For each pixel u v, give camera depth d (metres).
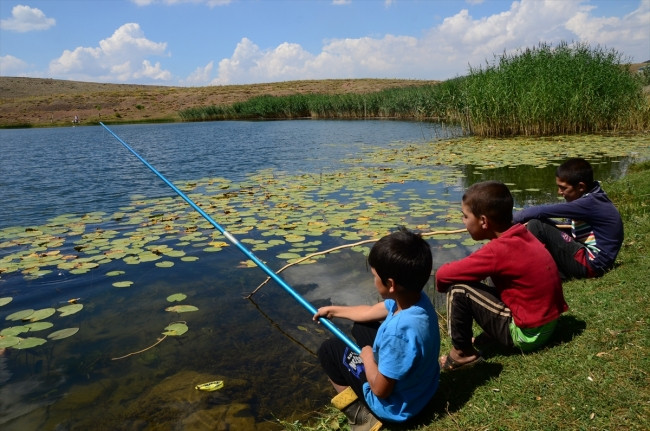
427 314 1.99
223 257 4.80
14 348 3.15
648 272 3.18
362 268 4.35
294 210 6.50
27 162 12.45
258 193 7.78
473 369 2.45
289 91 48.88
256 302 3.78
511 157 10.12
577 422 1.89
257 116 35.69
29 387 2.75
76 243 5.34
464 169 9.20
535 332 2.35
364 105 30.05
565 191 3.33
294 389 2.70
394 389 2.01
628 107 13.61
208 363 2.96
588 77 13.32
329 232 5.39
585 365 2.23
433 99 21.39
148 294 3.97
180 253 4.88
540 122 13.66
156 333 3.33
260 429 2.38
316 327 3.39
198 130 24.25
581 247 3.29
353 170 9.78
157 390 2.70
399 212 6.12
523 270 2.30
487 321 2.41
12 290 4.11
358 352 2.21
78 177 9.97
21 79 73.06
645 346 2.29
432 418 2.12
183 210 6.80
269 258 4.69
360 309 2.52
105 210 6.96
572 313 2.78
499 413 2.04
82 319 3.55
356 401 2.20
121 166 11.49
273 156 12.71
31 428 2.41
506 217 2.36
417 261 1.90
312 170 10.05
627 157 9.44
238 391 2.69
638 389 2.00
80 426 2.42
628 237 4.07
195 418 2.46
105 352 3.11
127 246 5.18
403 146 13.71
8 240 5.49
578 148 10.81
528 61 14.52
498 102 13.91
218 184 8.80
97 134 23.56
